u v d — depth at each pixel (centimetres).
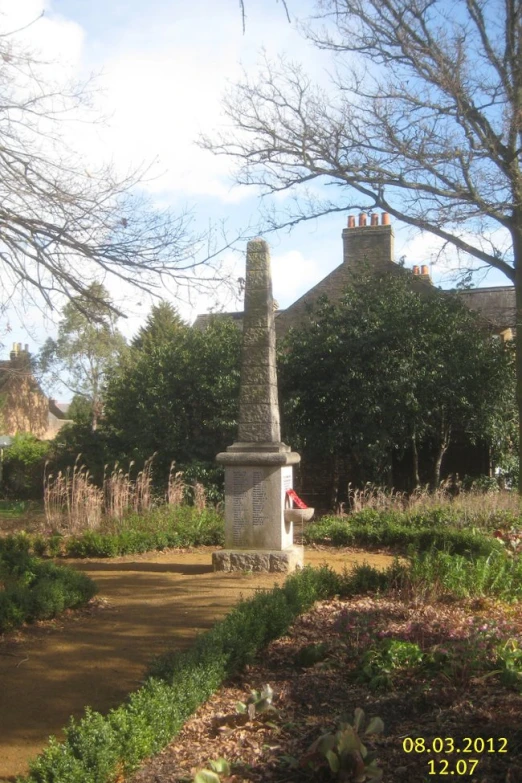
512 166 1608
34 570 843
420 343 1884
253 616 645
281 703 523
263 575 962
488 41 1634
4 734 495
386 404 1867
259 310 1020
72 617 775
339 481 2100
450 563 823
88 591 816
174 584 938
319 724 485
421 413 1875
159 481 1902
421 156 1598
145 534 1249
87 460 2166
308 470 2123
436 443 2036
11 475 2806
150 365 1995
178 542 1276
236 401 1872
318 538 1308
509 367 1941
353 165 1692
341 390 1888
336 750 414
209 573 991
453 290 1973
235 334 1992
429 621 649
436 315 1884
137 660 634
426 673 546
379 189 1723
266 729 483
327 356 1912
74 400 3048
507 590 789
